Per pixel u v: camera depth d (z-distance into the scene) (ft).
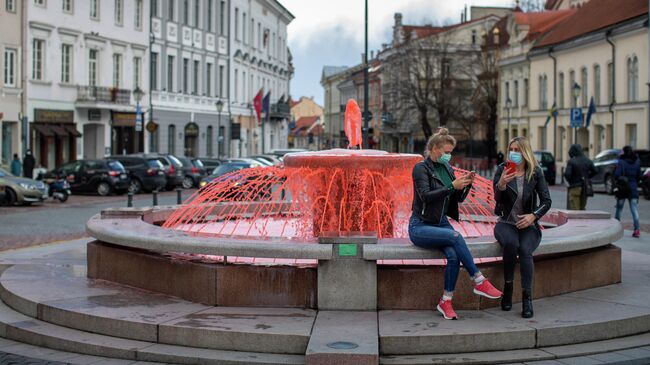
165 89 186.19
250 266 29.73
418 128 268.62
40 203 104.63
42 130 140.77
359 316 28.14
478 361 25.11
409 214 40.34
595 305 30.25
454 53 261.03
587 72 182.29
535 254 31.42
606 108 170.91
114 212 42.04
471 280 29.17
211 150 217.15
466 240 30.27
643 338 27.96
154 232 33.88
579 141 187.62
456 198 29.01
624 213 84.38
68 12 148.87
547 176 155.84
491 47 254.68
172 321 27.40
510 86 235.20
